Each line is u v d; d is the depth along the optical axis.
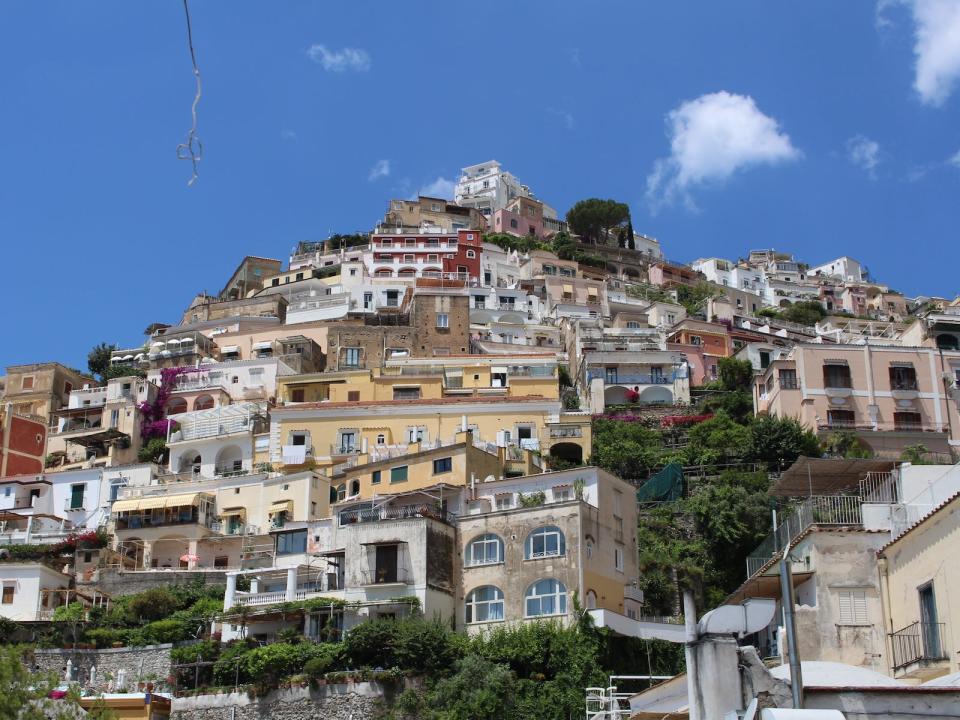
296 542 84.12
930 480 46.38
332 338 136.00
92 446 122.75
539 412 106.31
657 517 90.69
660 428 117.12
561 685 64.62
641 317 165.50
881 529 43.97
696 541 87.69
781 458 104.50
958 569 35.81
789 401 112.31
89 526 103.50
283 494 97.88
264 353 136.62
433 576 72.69
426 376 115.81
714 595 83.69
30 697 54.34
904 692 27.00
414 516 74.19
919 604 38.62
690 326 146.00
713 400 121.44
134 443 121.19
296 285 169.38
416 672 66.31
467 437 88.12
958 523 36.09
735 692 26.55
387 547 73.81
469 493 81.81
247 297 177.00
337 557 79.31
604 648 66.50
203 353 143.12
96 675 75.75
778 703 26.41
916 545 39.09
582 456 105.38
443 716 63.56
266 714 68.06
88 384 143.38
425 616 71.19
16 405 137.50
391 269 172.12
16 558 94.44
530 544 72.75
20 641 80.06
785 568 27.66
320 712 66.75
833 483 55.66
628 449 107.06
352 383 116.19
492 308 157.25
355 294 152.88
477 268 174.62
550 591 70.81
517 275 181.62
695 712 26.78
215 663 71.44
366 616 72.12
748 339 151.25
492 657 67.19
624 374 127.50
